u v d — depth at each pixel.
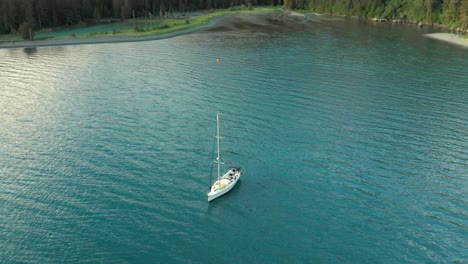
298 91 115.12
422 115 97.88
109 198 65.75
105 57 159.75
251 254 55.22
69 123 93.19
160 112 99.38
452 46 187.12
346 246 56.38
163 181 70.62
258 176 72.62
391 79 128.50
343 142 84.06
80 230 58.62
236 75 131.25
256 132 88.38
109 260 53.38
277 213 63.16
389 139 85.25
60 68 141.62
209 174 72.94
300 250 55.81
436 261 53.47
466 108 102.44
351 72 136.50
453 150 80.50
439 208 63.59
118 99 108.62
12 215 61.50
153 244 56.41
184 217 61.94
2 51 175.12
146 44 190.00
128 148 81.50
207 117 96.19
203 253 55.22
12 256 53.78
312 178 71.81
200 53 166.25
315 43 190.12
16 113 98.75
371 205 64.44
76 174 72.38
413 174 72.50
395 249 55.62
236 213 63.22
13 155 78.69
